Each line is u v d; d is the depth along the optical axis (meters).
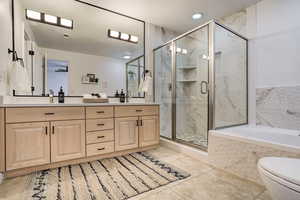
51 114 1.69
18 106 1.52
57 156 1.72
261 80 2.29
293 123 2.00
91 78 2.49
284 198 0.81
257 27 2.32
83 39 2.44
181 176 1.61
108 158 2.09
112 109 2.09
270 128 2.14
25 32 2.08
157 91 3.06
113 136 2.09
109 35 2.63
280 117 2.11
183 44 2.86
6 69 1.68
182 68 2.90
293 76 1.99
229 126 2.31
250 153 1.52
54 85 2.23
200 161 2.00
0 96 1.49
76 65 2.38
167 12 2.61
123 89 2.77
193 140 2.58
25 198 1.26
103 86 2.59
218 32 2.25
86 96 2.35
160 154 2.25
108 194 1.31
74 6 2.31
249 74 2.42
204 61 2.45
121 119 2.16
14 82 1.70
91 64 2.50
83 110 1.88
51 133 1.69
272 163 0.95
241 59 2.44
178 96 2.86
